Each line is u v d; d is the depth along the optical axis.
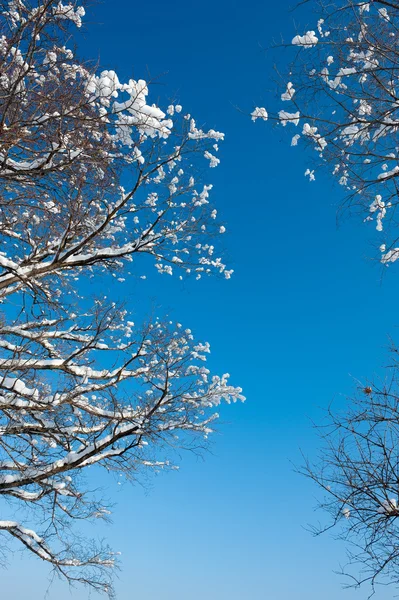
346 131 5.05
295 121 5.08
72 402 8.12
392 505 5.42
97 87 5.59
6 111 5.00
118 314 9.21
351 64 4.82
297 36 4.69
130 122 6.09
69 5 5.07
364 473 5.58
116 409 8.41
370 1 4.45
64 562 8.94
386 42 4.67
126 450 8.44
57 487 8.27
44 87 5.48
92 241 8.30
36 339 8.09
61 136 5.71
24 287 8.65
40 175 6.08
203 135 7.48
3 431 7.73
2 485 7.91
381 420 5.66
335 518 5.59
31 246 8.39
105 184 6.70
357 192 5.34
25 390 7.53
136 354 8.87
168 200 8.48
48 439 9.38
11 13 5.14
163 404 8.39
